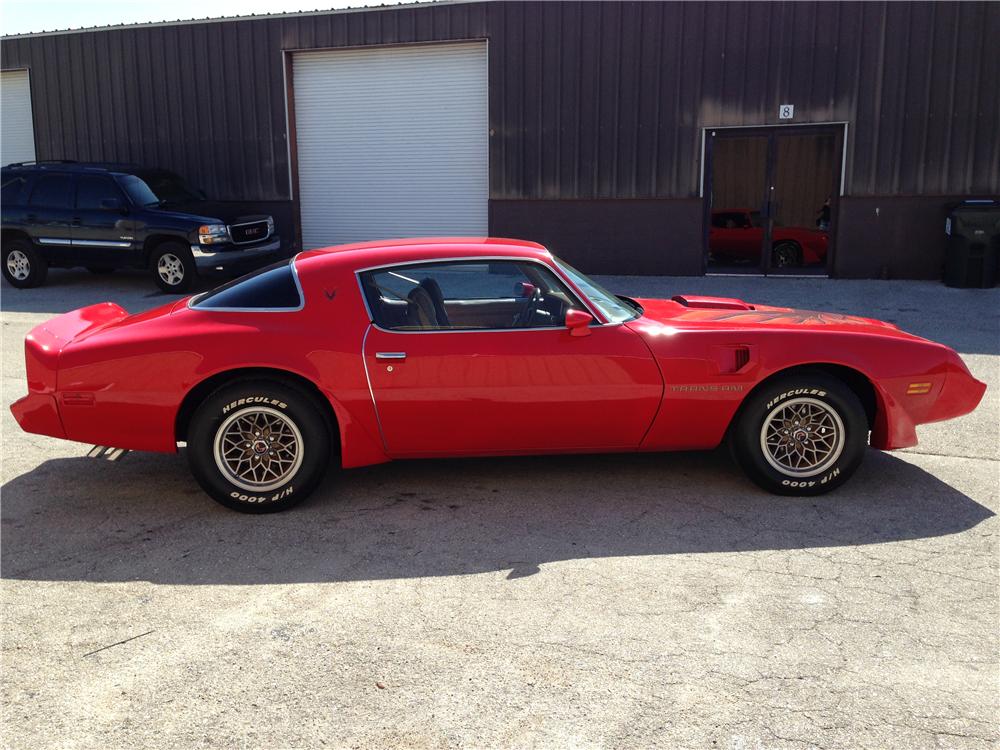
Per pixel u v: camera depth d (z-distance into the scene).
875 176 12.69
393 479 4.80
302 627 3.20
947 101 12.30
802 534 3.99
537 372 4.29
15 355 8.40
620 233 13.85
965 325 9.41
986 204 12.01
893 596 3.38
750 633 3.11
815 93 12.64
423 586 3.52
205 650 3.05
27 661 3.00
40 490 4.71
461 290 4.38
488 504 4.41
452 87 14.75
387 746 2.52
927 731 2.55
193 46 15.53
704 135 13.22
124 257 12.32
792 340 4.36
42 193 12.60
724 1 12.72
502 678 2.85
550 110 13.76
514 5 13.61
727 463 5.00
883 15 12.24
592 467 4.95
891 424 4.43
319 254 4.59
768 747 2.48
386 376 4.24
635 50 13.20
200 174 16.02
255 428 4.27
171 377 4.19
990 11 11.99
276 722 2.64
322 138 15.55
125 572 3.69
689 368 4.32
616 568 3.65
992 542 3.89
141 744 2.54
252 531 4.12
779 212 13.22
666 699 2.72
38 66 16.42
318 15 14.83
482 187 15.05
